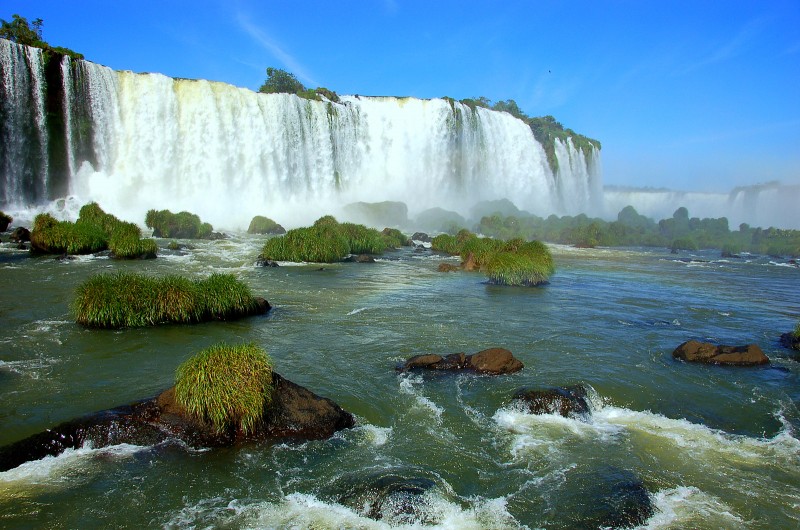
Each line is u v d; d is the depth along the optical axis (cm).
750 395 1286
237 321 1781
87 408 1063
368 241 4038
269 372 1020
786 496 854
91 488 809
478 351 1548
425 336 1681
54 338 1498
